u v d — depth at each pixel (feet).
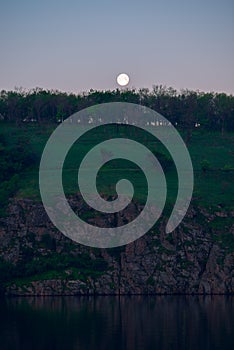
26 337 326.65
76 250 482.28
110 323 355.56
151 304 413.18
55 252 483.10
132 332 334.03
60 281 459.32
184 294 457.27
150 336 326.44
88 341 318.45
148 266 470.39
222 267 467.93
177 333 331.98
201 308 396.78
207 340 318.24
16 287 457.27
